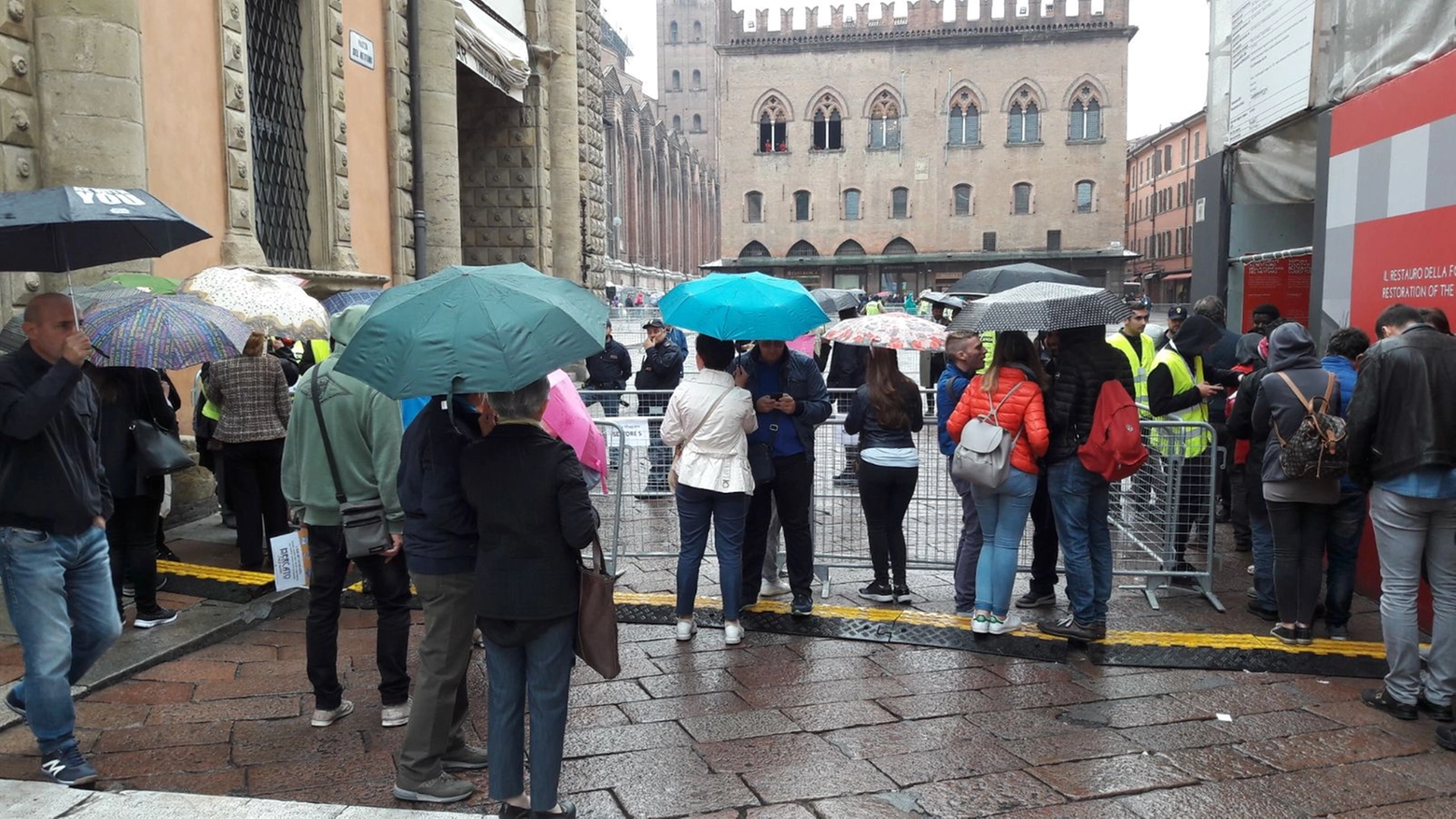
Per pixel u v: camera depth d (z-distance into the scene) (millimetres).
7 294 6504
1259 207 10141
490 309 3207
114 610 4137
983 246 46250
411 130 13062
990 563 5602
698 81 118250
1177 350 7676
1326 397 5258
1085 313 5164
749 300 5270
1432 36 6004
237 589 6344
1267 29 8734
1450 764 4148
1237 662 5309
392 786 3959
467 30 15250
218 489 7930
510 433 3389
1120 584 6832
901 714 4672
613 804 3840
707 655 5508
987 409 5445
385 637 4445
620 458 6898
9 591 3785
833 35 46188
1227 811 3750
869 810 3760
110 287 5422
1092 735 4434
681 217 86375
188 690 4980
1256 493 6082
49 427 3795
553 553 3389
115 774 4066
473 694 4941
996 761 4168
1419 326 4629
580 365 16984
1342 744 4340
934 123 46062
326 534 4395
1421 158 5812
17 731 4434
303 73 10844
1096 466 5262
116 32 7129
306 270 10023
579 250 20188
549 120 19344
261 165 10133
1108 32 44750
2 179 6695
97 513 3992
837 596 6668
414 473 3672
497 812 3623
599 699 4875
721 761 4191
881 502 6285
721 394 5445
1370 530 6449
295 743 4355
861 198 46688
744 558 6176
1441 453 4398
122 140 7180
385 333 3215
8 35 6746
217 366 6738
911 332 6148
